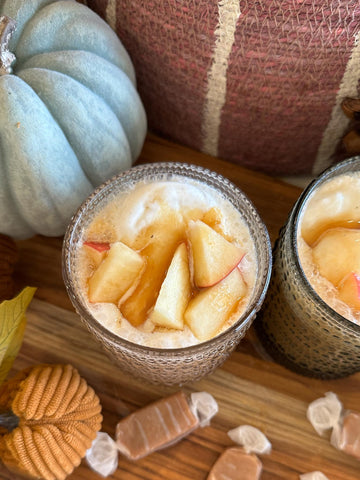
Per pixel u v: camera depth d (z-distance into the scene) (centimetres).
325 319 20
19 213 25
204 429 24
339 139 26
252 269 21
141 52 25
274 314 24
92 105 23
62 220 25
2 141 22
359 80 22
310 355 24
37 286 27
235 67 22
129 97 25
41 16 23
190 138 29
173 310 19
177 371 22
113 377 25
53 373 23
